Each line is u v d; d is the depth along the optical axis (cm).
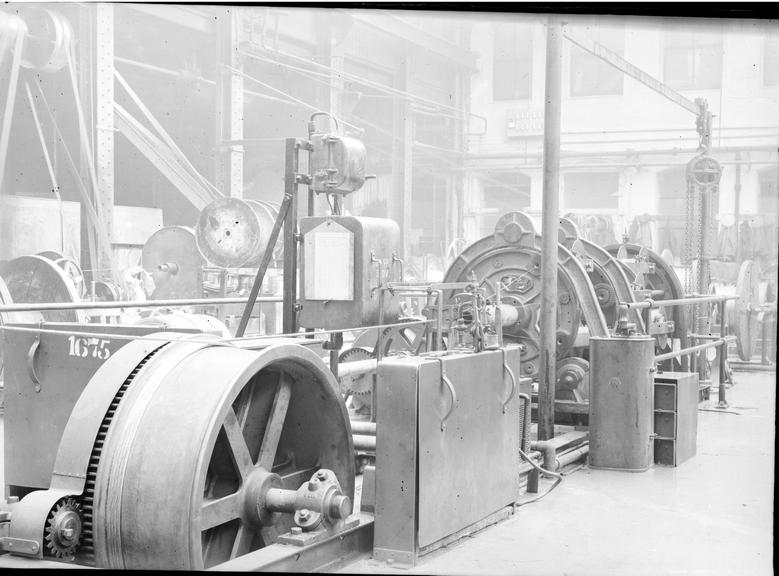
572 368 746
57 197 1190
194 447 319
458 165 2427
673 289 993
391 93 2041
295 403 419
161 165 1416
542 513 511
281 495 367
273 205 1399
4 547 321
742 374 1324
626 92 2309
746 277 1370
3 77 1177
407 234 2166
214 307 1178
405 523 399
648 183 2300
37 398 450
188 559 315
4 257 1125
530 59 2398
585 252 807
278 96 1867
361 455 505
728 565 418
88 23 1315
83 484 325
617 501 544
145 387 338
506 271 769
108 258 1231
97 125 1294
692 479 614
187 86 1645
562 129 2369
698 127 1212
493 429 475
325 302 517
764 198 2152
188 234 1182
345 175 523
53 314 917
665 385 664
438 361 414
